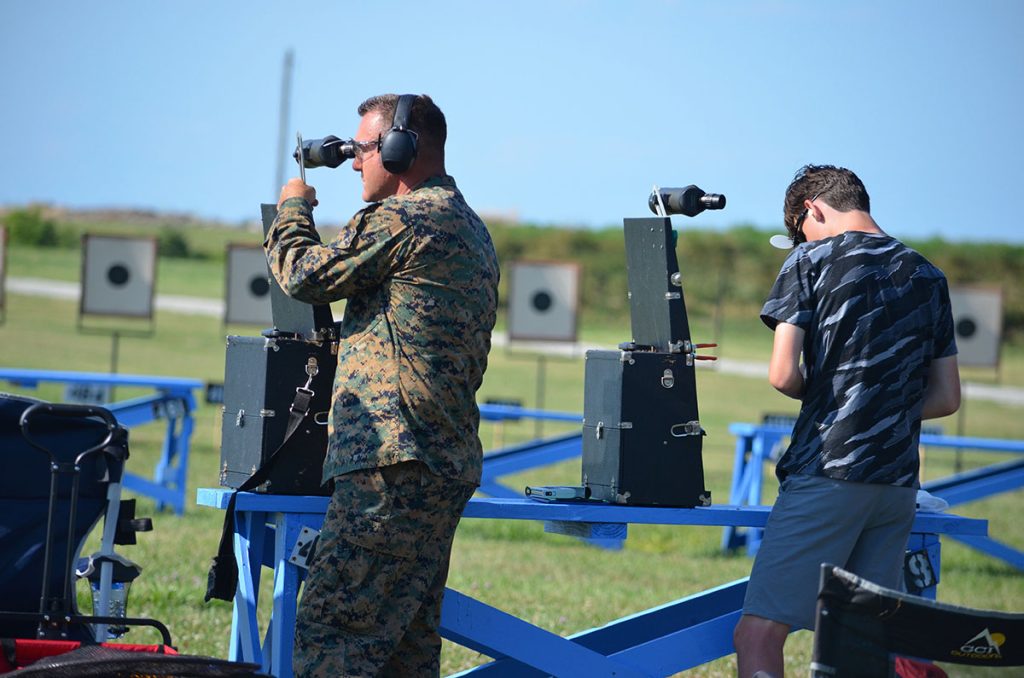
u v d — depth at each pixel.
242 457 9.68
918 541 10.45
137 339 82.94
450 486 8.52
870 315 9.41
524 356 91.69
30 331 81.94
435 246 8.48
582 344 98.50
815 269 9.62
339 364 8.70
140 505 27.77
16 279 105.88
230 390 9.95
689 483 10.12
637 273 10.34
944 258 120.75
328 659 8.36
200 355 78.69
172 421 27.09
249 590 9.49
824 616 7.51
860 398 9.34
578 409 68.56
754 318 111.44
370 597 8.38
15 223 127.62
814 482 9.38
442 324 8.50
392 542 8.35
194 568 18.98
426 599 8.93
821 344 9.51
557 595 18.97
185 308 99.75
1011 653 7.58
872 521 9.49
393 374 8.41
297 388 9.41
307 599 8.48
